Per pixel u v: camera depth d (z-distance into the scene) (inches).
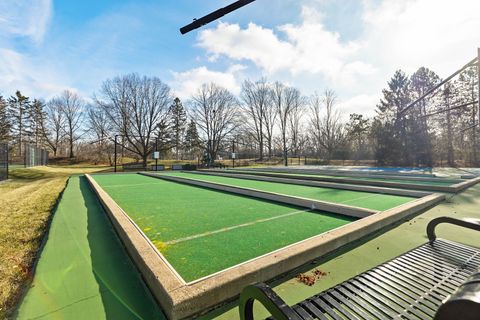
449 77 262.8
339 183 340.8
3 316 66.3
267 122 1622.8
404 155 893.8
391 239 119.2
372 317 53.3
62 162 1485.0
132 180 464.8
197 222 159.2
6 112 1465.3
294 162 1391.5
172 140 1428.4
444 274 70.9
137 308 69.9
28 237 132.3
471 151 979.9
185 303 63.6
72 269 94.0
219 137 1493.6
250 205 211.9
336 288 64.1
